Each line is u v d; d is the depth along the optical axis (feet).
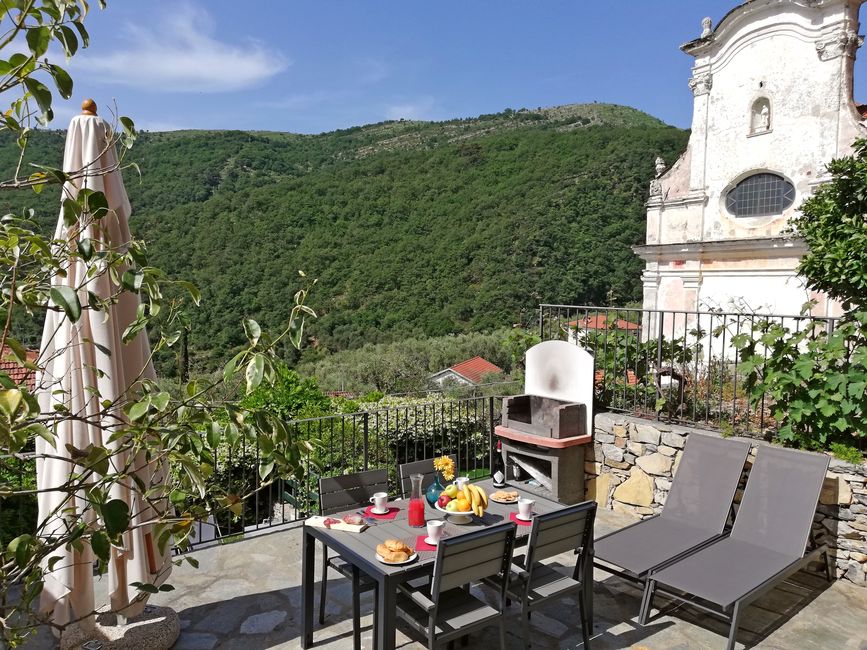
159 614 12.22
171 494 7.20
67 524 6.56
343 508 13.93
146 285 6.50
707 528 14.79
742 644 12.17
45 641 11.93
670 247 49.11
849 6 40.93
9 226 6.13
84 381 9.84
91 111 10.05
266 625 12.83
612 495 19.22
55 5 5.41
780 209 44.65
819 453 15.17
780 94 44.09
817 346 15.17
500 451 20.88
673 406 18.85
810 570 15.25
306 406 29.35
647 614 12.79
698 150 48.55
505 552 10.71
